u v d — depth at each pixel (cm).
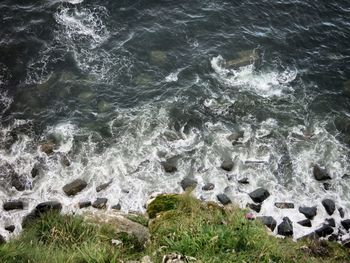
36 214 1398
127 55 1933
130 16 2084
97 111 1748
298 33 2102
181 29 2053
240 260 879
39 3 2109
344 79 1936
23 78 1828
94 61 1903
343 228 1442
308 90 1881
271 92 1861
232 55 1973
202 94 1830
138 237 1049
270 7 2205
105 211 1221
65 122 1708
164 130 1700
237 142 1683
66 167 1570
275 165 1622
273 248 961
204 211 1155
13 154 1598
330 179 1598
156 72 1888
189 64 1923
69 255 901
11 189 1505
